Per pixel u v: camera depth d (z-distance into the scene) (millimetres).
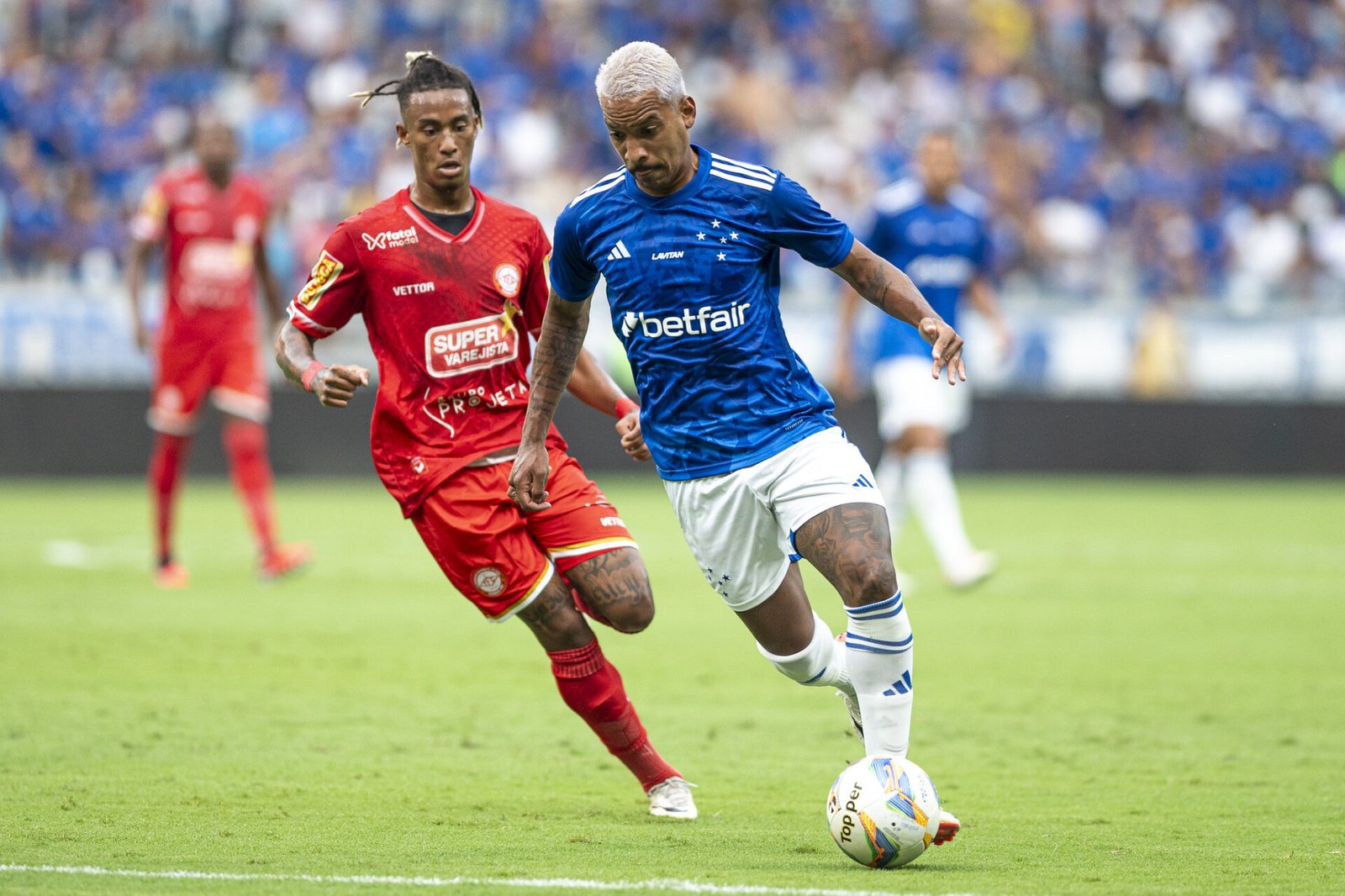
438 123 18375
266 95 78750
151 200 38219
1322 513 61688
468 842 15992
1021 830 16891
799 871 14719
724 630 34219
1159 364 75875
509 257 18734
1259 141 90312
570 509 18047
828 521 16016
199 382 38906
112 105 77938
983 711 24875
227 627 32812
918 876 14539
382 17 85000
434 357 18406
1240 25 95312
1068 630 33750
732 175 16234
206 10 84062
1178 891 13984
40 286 68188
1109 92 91750
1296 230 85125
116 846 15539
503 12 86312
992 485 74062
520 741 22109
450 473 18219
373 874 14414
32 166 73125
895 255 38188
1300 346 76500
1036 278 80000
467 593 18359
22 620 33000
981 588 41312
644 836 16453
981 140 86000
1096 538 53250
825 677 17688
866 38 90312
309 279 18719
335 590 39375
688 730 23219
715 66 87188
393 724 23219
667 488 17219
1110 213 83875
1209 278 81938
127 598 36844
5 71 78125
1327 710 24984
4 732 21953
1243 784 19562
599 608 17891
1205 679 27875
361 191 76125
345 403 18016
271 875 14328
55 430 68500
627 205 16375
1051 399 75375
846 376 42000
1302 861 15352
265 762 20312
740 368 16359
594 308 68250
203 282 38594
